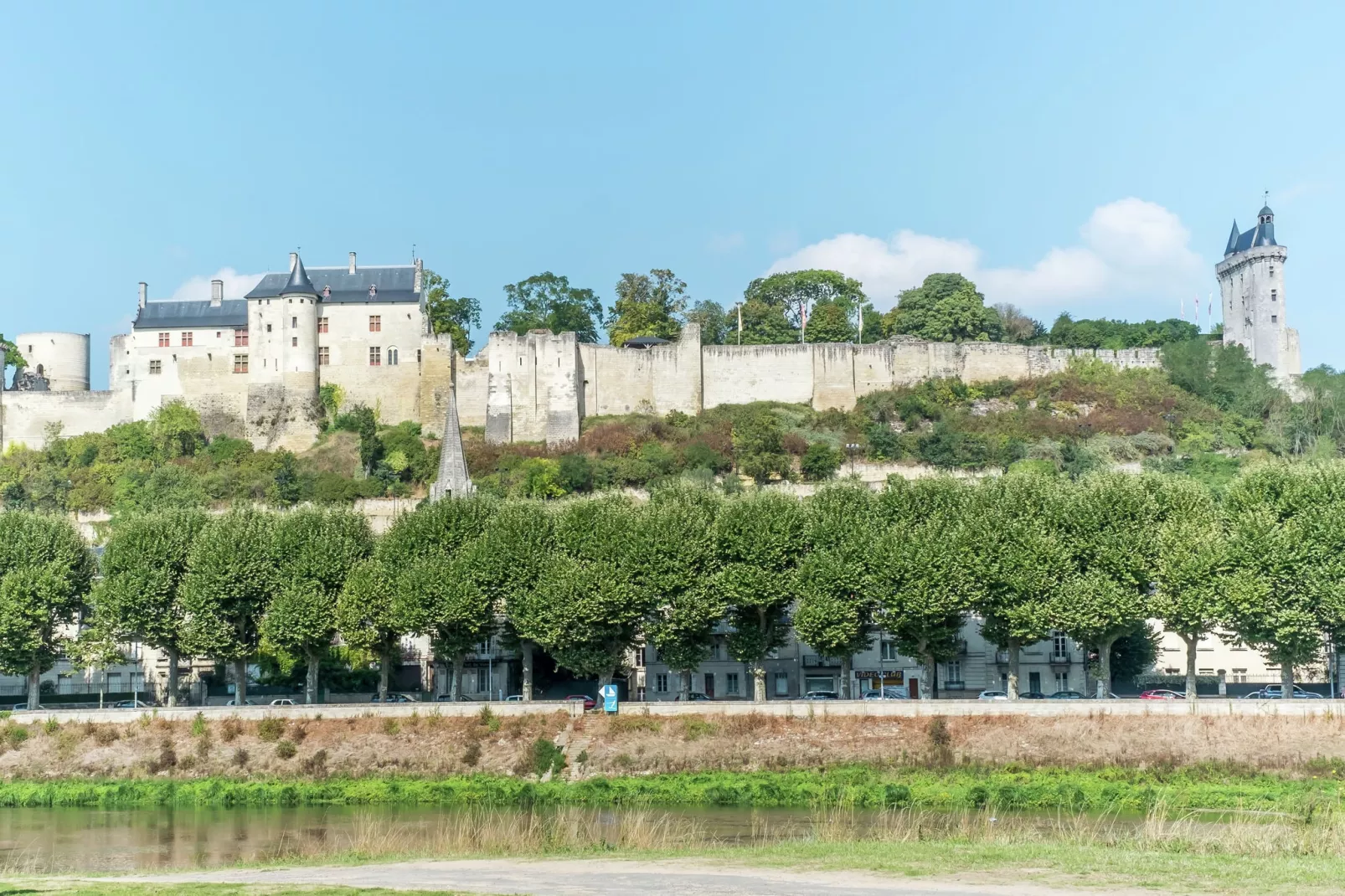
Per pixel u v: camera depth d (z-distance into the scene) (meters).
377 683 126.38
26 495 180.25
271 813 87.44
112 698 125.56
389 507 169.50
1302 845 58.88
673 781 92.62
